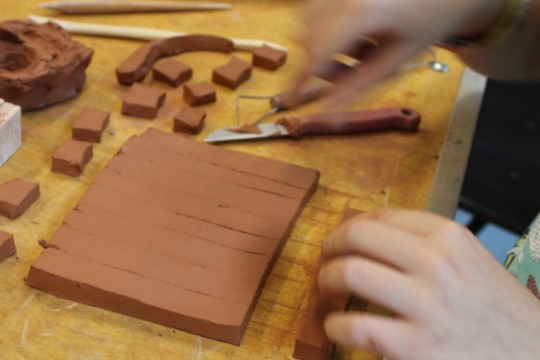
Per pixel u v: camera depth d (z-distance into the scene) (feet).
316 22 3.06
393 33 3.06
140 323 3.01
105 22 5.03
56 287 3.06
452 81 4.84
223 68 4.58
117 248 3.19
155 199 3.47
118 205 3.41
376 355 3.00
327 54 3.02
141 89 4.32
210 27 5.11
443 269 2.38
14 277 3.15
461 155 4.21
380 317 2.45
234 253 3.24
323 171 3.97
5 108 3.73
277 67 4.79
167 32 4.89
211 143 4.04
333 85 3.40
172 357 2.90
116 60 4.68
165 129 4.18
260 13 5.32
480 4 3.39
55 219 3.50
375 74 3.17
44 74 3.97
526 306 2.57
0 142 3.64
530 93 7.06
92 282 3.01
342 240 2.62
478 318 2.39
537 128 6.82
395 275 2.39
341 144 4.19
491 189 6.51
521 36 3.80
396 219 2.67
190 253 3.21
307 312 3.01
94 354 2.87
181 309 2.95
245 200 3.54
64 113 4.19
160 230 3.31
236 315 2.96
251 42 4.94
